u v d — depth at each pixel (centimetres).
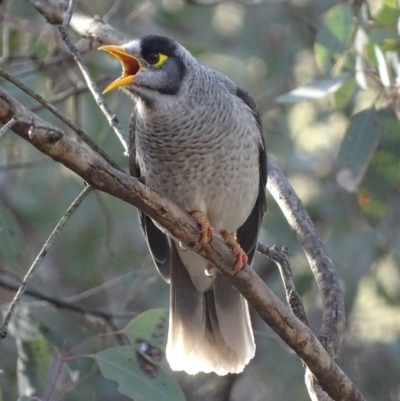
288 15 1386
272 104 1425
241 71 1476
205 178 883
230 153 879
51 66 1178
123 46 872
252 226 960
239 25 1465
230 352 941
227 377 1327
